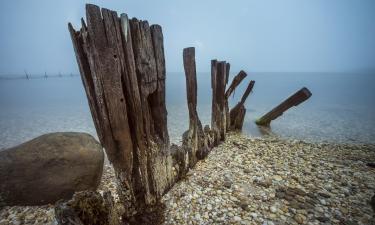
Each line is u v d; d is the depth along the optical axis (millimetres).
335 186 4910
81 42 2562
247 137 9766
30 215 4078
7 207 4270
